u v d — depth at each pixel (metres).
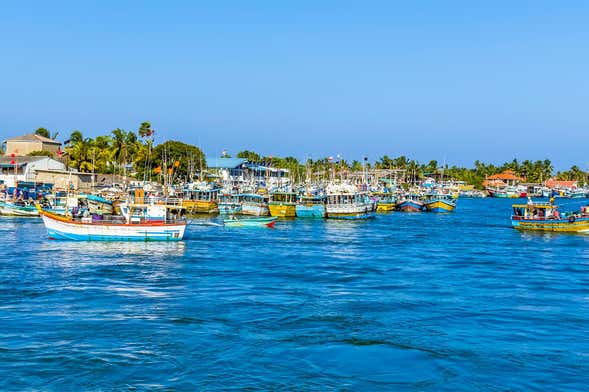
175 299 49.44
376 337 39.84
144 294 51.03
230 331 40.69
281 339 39.19
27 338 38.56
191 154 196.62
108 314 44.44
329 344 38.38
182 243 82.94
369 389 31.89
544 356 36.72
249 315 44.69
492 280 59.69
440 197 190.25
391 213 168.75
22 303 47.19
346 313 45.59
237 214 132.25
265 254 75.94
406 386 32.31
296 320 43.53
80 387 31.44
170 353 36.28
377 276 61.28
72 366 34.03
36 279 55.97
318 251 79.88
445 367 34.84
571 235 104.50
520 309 47.59
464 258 74.81
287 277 60.00
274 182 197.75
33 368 33.66
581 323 43.72
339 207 134.38
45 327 40.94
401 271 64.44
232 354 36.34
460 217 154.38
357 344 38.41
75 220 81.00
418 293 53.06
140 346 37.41
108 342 38.06
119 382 32.12
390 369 34.44
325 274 61.97
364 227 118.56
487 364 35.34
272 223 115.44
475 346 38.34
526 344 38.88
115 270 61.47
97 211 107.56
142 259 69.00
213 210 139.38
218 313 45.16
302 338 39.44
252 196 137.25
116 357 35.47
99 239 81.25
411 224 128.00
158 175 176.50
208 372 33.62
